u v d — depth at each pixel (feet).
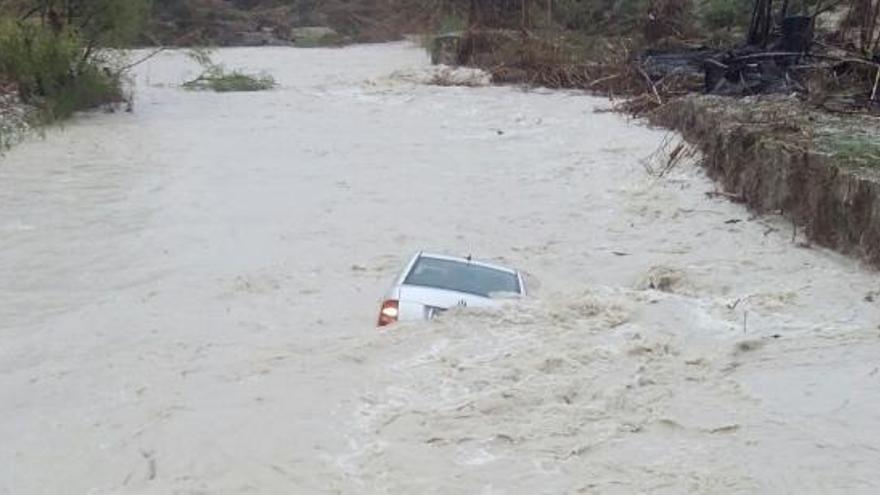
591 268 51.96
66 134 91.35
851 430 27.73
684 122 88.84
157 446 26.86
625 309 38.86
